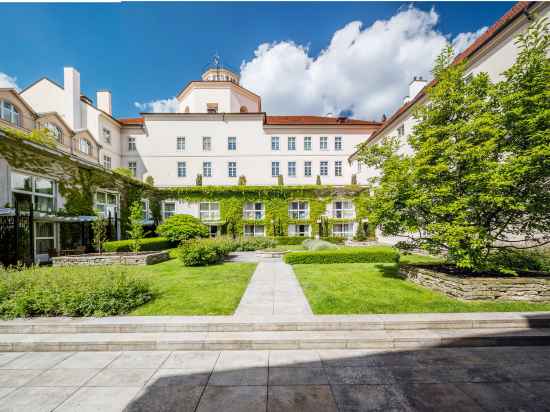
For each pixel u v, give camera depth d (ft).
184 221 60.18
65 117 71.20
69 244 44.04
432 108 24.67
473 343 14.20
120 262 36.29
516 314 16.25
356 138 92.89
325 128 92.27
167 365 12.47
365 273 30.25
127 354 13.66
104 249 43.50
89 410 9.40
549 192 19.13
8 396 10.26
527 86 19.44
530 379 11.21
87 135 70.74
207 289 22.98
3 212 31.32
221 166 88.94
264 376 11.46
